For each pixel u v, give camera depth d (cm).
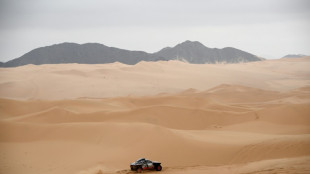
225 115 6862
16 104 7262
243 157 3344
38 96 12256
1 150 3775
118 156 3566
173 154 3569
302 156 3052
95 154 3644
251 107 8575
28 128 4459
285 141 3566
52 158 3562
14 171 3080
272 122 6250
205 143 3812
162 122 6569
